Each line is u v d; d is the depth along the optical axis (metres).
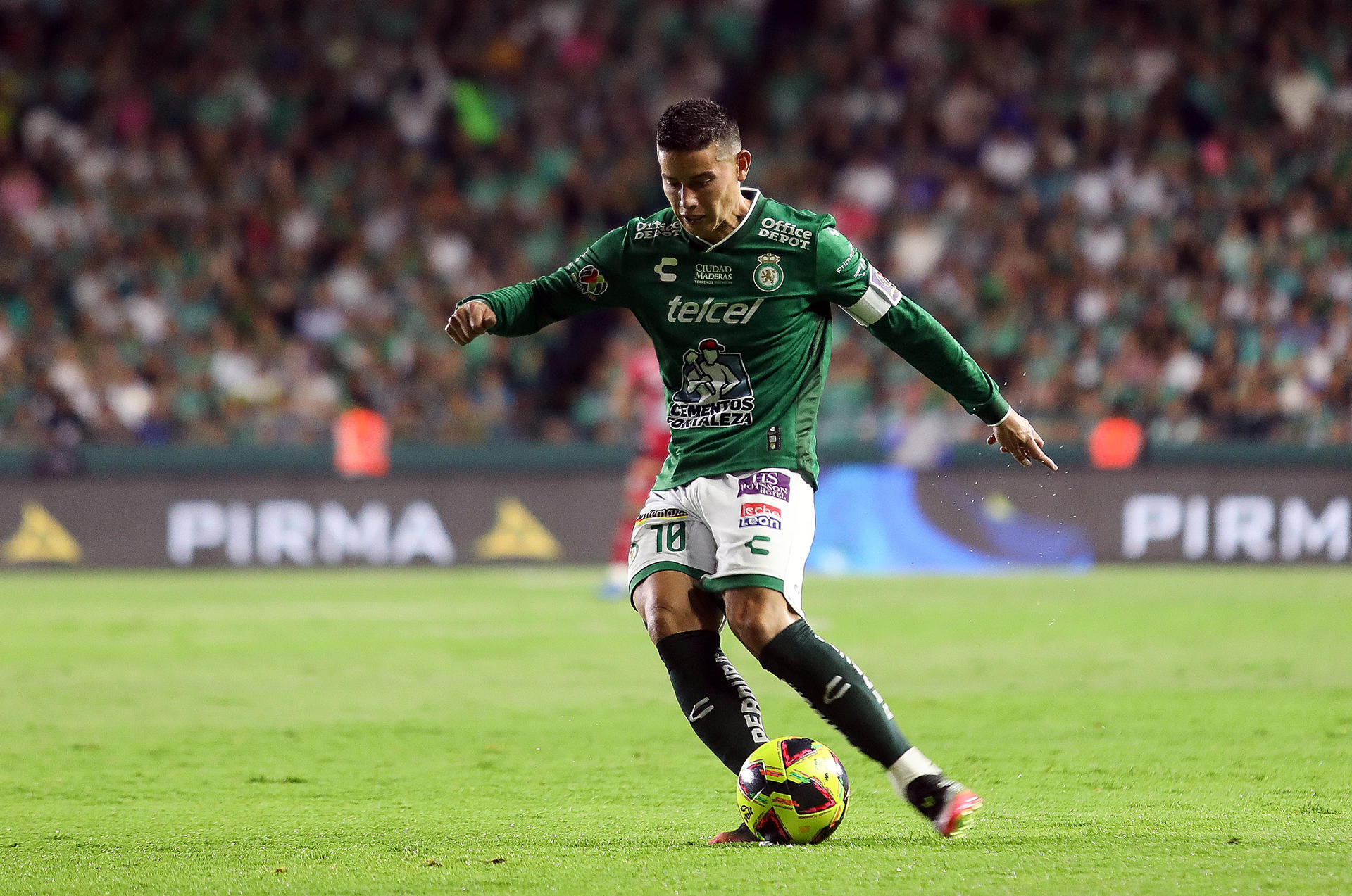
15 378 62.06
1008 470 59.41
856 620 40.34
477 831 16.30
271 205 70.94
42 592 48.53
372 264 69.56
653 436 44.97
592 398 65.25
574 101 77.00
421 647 34.91
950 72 78.06
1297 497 59.59
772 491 15.35
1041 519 59.22
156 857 14.88
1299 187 72.56
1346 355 66.75
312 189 71.81
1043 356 66.88
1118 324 67.50
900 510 58.91
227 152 72.38
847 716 14.95
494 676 30.17
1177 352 66.69
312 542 57.75
